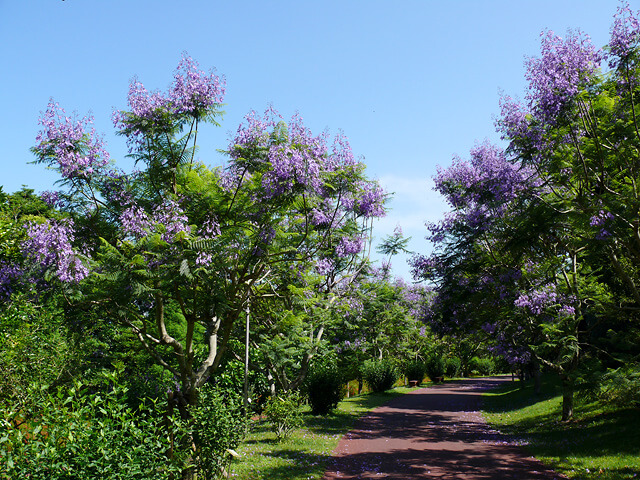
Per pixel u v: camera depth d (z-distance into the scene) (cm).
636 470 1063
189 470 909
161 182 1073
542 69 1114
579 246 1422
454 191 1856
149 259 954
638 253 1187
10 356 979
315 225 1502
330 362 2350
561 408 2048
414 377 4612
